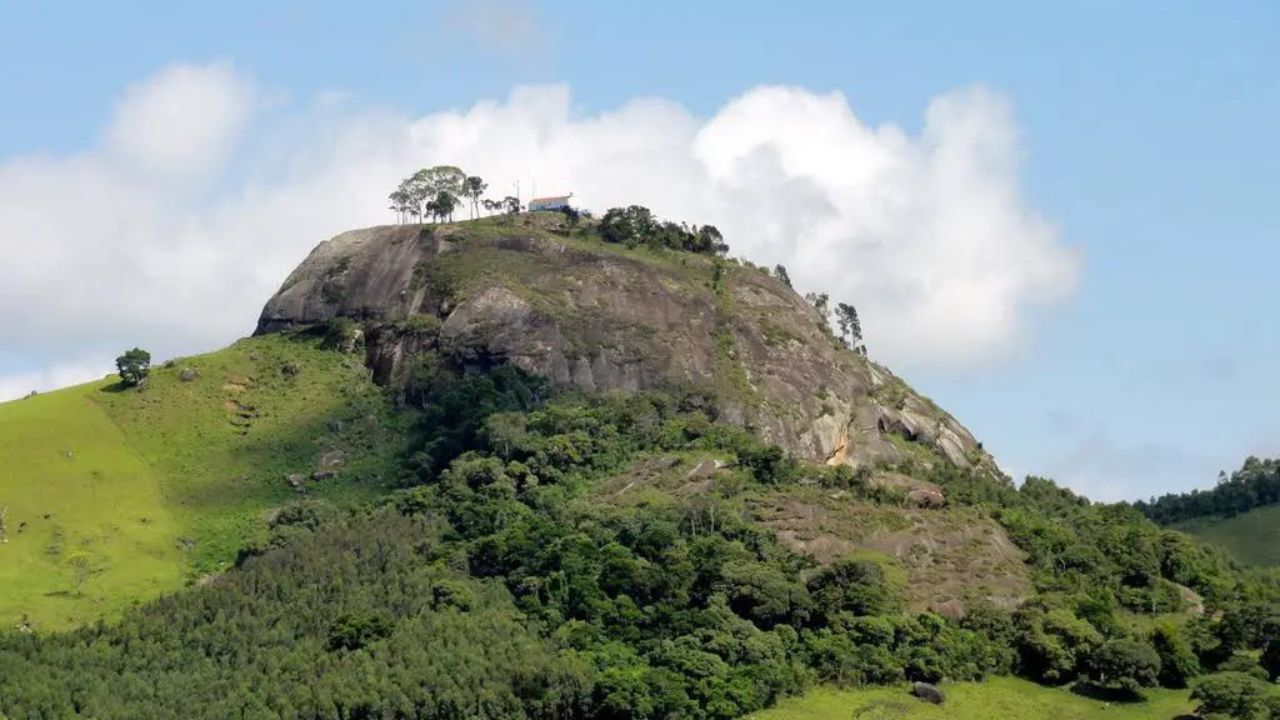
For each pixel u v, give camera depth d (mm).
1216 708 177375
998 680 193000
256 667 180625
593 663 180750
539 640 187000
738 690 174750
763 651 183250
